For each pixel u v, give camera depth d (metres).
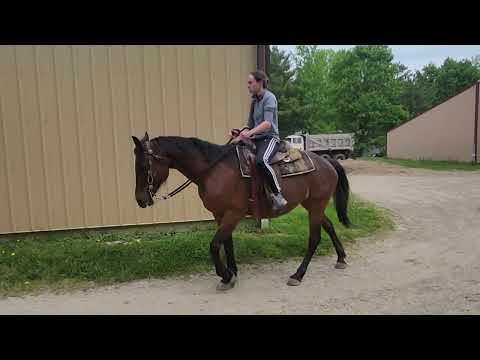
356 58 40.44
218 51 7.10
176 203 7.21
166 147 4.73
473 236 7.35
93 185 6.87
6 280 5.16
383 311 4.25
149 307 4.48
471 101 24.16
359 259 6.09
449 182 15.05
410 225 8.25
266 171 4.74
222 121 7.26
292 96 40.88
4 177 6.54
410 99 53.34
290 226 7.40
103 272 5.36
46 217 6.75
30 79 6.50
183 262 5.66
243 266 5.78
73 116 6.70
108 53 6.71
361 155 40.53
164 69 6.93
